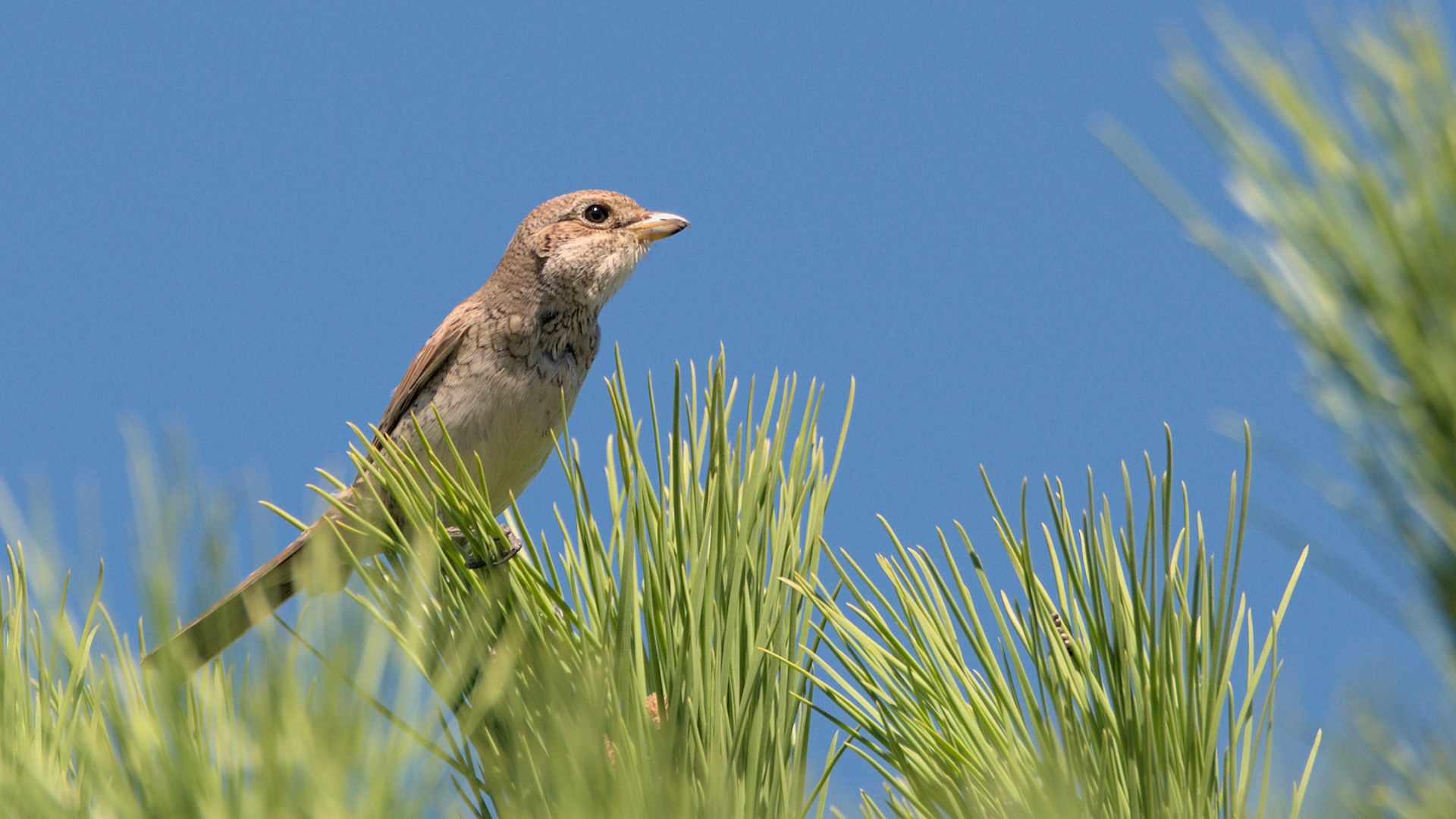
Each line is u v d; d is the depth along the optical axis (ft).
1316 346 7.57
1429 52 7.71
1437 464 7.32
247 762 6.81
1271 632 10.33
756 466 13.62
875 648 11.82
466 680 10.64
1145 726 10.48
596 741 9.24
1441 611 7.27
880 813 11.30
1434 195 7.55
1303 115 7.75
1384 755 7.37
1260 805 9.13
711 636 12.53
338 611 6.75
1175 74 7.84
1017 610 11.87
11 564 9.95
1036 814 10.07
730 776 11.79
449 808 6.80
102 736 7.76
